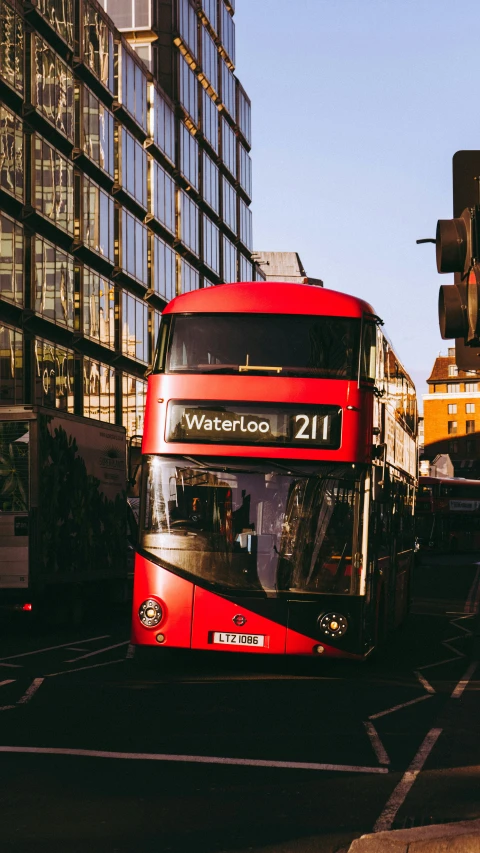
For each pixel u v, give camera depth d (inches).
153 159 2080.5
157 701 426.3
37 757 309.4
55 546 719.7
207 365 515.2
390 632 679.7
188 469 511.2
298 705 425.1
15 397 1510.8
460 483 2439.7
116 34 1881.2
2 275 1480.1
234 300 523.2
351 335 519.2
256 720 384.5
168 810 250.2
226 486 509.0
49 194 1616.6
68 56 1713.8
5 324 1486.2
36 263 1577.3
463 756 323.3
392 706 430.3
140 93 2010.3
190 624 501.4
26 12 1561.3
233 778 286.0
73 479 754.2
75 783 277.1
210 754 318.0
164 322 525.7
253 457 508.4
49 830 231.9
